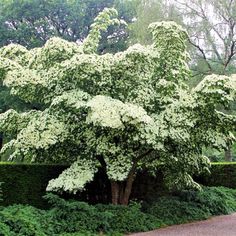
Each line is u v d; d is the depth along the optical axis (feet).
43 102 36.17
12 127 36.14
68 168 34.24
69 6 94.48
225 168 52.24
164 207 36.17
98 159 35.70
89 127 33.37
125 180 38.06
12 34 86.89
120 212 32.22
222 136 34.27
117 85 33.99
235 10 67.05
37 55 34.47
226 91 31.86
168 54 34.76
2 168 33.40
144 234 30.40
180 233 31.04
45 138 32.65
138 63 33.19
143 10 69.15
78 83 33.68
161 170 40.19
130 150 34.01
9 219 25.81
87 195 37.47
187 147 35.22
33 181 35.01
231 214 41.60
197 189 41.70
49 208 35.50
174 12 67.46
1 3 94.84
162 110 34.22
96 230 29.76
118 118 29.81
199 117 33.32
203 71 69.56
